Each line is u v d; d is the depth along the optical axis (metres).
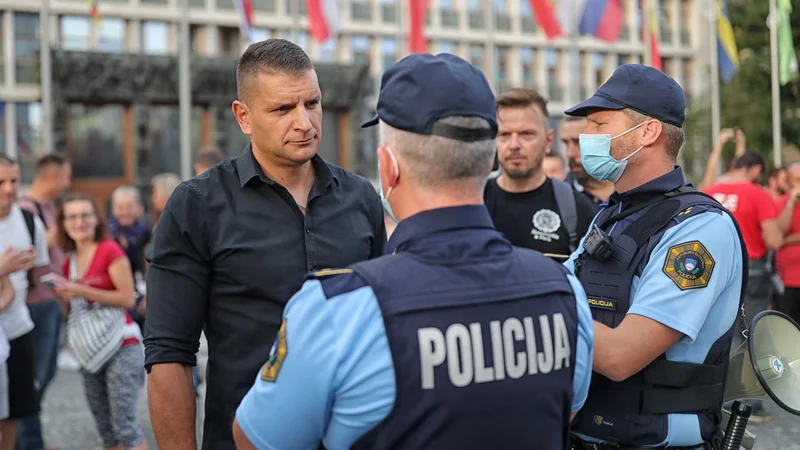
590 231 2.52
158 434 2.35
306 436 1.60
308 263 2.45
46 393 8.45
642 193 2.46
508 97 3.91
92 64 24.61
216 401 2.43
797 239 7.14
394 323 1.55
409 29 18.27
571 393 1.71
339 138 28.19
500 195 4.05
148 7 27.47
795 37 28.53
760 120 27.31
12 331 4.90
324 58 30.45
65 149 24.67
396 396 1.54
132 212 7.26
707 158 27.67
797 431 5.78
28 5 25.83
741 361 2.42
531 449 1.61
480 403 1.56
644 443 2.30
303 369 1.56
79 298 5.05
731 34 19.77
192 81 25.73
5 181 5.13
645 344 2.21
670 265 2.26
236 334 2.41
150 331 2.39
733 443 2.37
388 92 1.70
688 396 2.29
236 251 2.41
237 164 2.52
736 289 2.35
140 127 25.36
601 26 17.66
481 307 1.60
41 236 5.66
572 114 2.60
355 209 2.62
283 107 2.42
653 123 2.45
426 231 1.67
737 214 6.56
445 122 1.64
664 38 35.50
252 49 2.49
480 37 33.00
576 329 1.73
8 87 25.61
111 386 5.03
